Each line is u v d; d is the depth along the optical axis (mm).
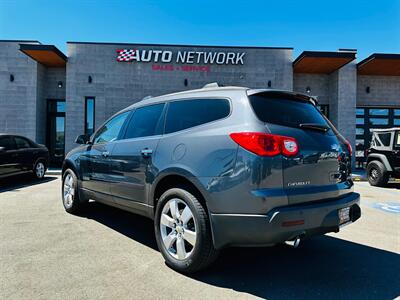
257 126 2666
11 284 2729
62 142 15422
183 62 14531
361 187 9922
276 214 2502
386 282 2932
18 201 6426
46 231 4316
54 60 14102
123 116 4332
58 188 8281
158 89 14477
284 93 3111
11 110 14227
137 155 3658
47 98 15242
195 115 3221
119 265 3193
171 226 3145
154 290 2674
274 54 14719
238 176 2613
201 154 2887
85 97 14328
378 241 4188
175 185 3221
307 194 2725
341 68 14984
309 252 3732
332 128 3457
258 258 3510
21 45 12516
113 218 5086
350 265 3334
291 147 2695
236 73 14648
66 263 3215
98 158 4492
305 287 2803
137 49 14398
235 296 2605
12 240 3904
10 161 8523
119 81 14383
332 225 2838
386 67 14719
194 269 2938
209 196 2760
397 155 9453
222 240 2709
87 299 2498
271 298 2590
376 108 16281
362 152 16062
